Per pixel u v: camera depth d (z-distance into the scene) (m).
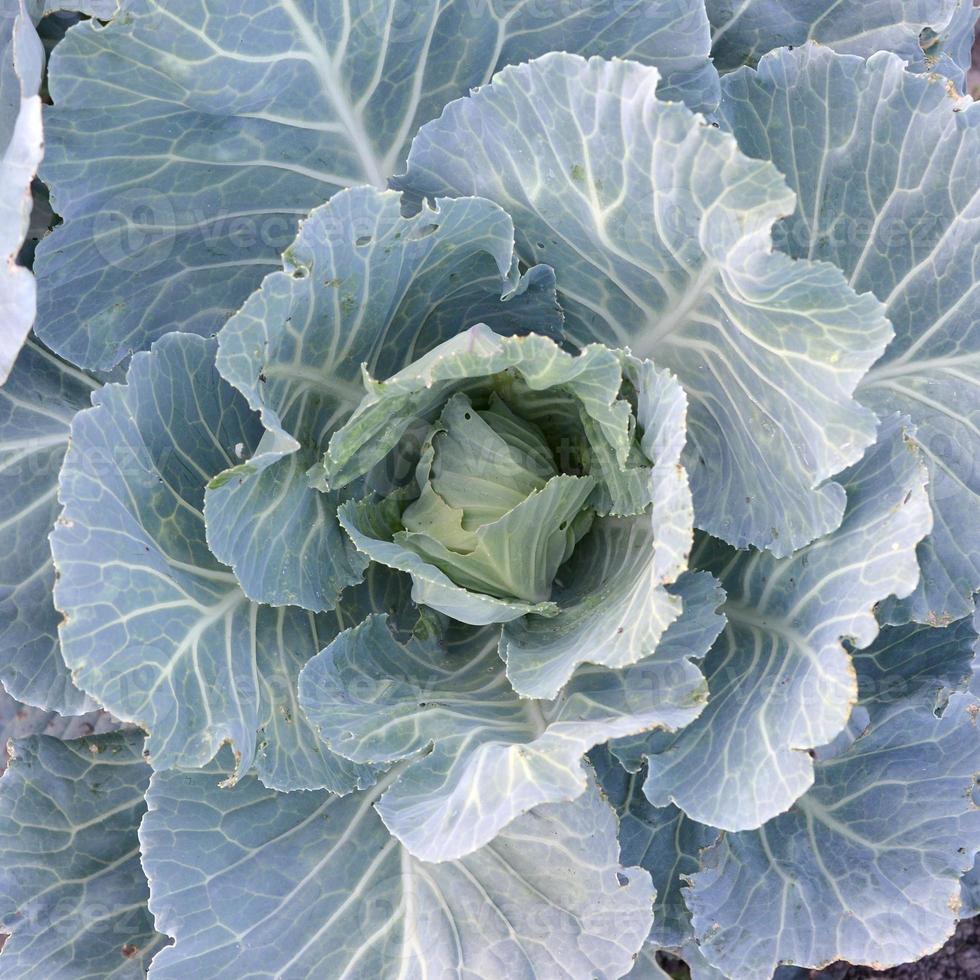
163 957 0.98
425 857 0.91
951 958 1.25
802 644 0.98
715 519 1.03
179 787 1.00
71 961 1.05
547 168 0.96
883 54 0.99
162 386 0.98
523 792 0.91
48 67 0.93
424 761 0.98
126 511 0.95
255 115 0.99
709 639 0.97
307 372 1.00
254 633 1.00
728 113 1.01
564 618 1.02
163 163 0.99
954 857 1.00
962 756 1.02
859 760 1.04
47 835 1.07
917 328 1.03
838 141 1.01
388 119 1.03
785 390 0.95
